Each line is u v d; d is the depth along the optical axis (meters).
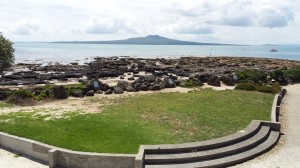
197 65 62.59
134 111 18.64
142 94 25.41
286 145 14.55
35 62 73.56
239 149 13.24
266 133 15.32
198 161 12.19
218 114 18.12
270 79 35.19
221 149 13.02
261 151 13.48
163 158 11.94
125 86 27.66
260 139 14.52
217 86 30.91
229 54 151.88
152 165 11.72
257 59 83.06
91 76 41.06
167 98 23.16
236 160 12.42
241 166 12.16
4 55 32.16
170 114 17.95
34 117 17.19
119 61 70.38
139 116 17.42
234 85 31.59
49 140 13.29
